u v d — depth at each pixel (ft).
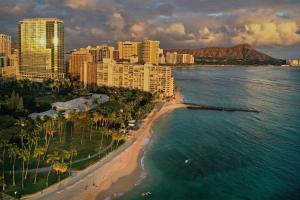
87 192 459.32
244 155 636.07
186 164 584.81
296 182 521.65
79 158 568.41
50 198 430.20
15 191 435.53
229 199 468.75
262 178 534.37
